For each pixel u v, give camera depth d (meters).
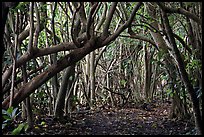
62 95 6.76
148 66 11.93
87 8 8.16
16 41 4.80
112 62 11.83
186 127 6.37
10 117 4.27
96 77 11.87
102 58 12.22
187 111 7.37
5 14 4.09
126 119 7.92
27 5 5.75
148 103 11.27
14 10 4.77
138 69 12.08
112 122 7.41
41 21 6.16
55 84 7.00
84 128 6.35
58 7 8.34
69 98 7.79
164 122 7.20
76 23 5.65
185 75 4.68
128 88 11.73
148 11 7.08
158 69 11.13
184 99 7.14
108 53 12.23
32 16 4.72
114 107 10.50
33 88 4.83
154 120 7.71
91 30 5.11
